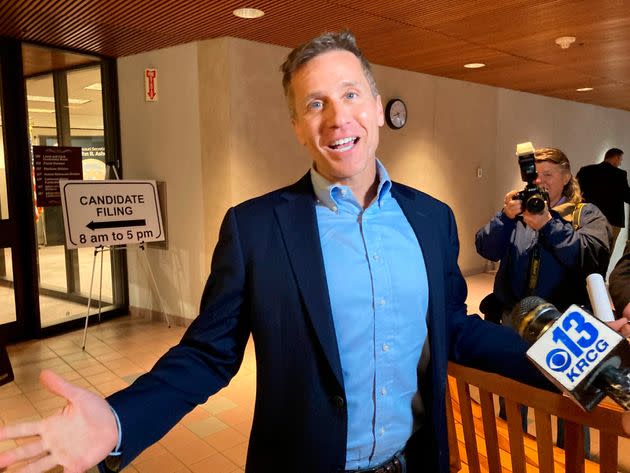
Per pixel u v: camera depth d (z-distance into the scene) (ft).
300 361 2.99
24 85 13.03
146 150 14.82
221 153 13.37
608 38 13.85
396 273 3.14
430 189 19.30
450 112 19.69
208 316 3.13
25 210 13.34
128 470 7.67
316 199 3.31
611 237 6.29
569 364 2.75
